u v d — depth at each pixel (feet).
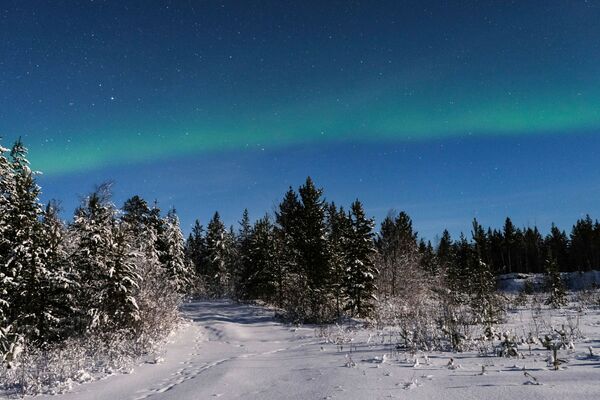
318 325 92.84
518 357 29.68
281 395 24.90
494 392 20.39
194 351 58.39
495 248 286.87
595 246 244.42
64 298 69.10
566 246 263.29
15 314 63.57
